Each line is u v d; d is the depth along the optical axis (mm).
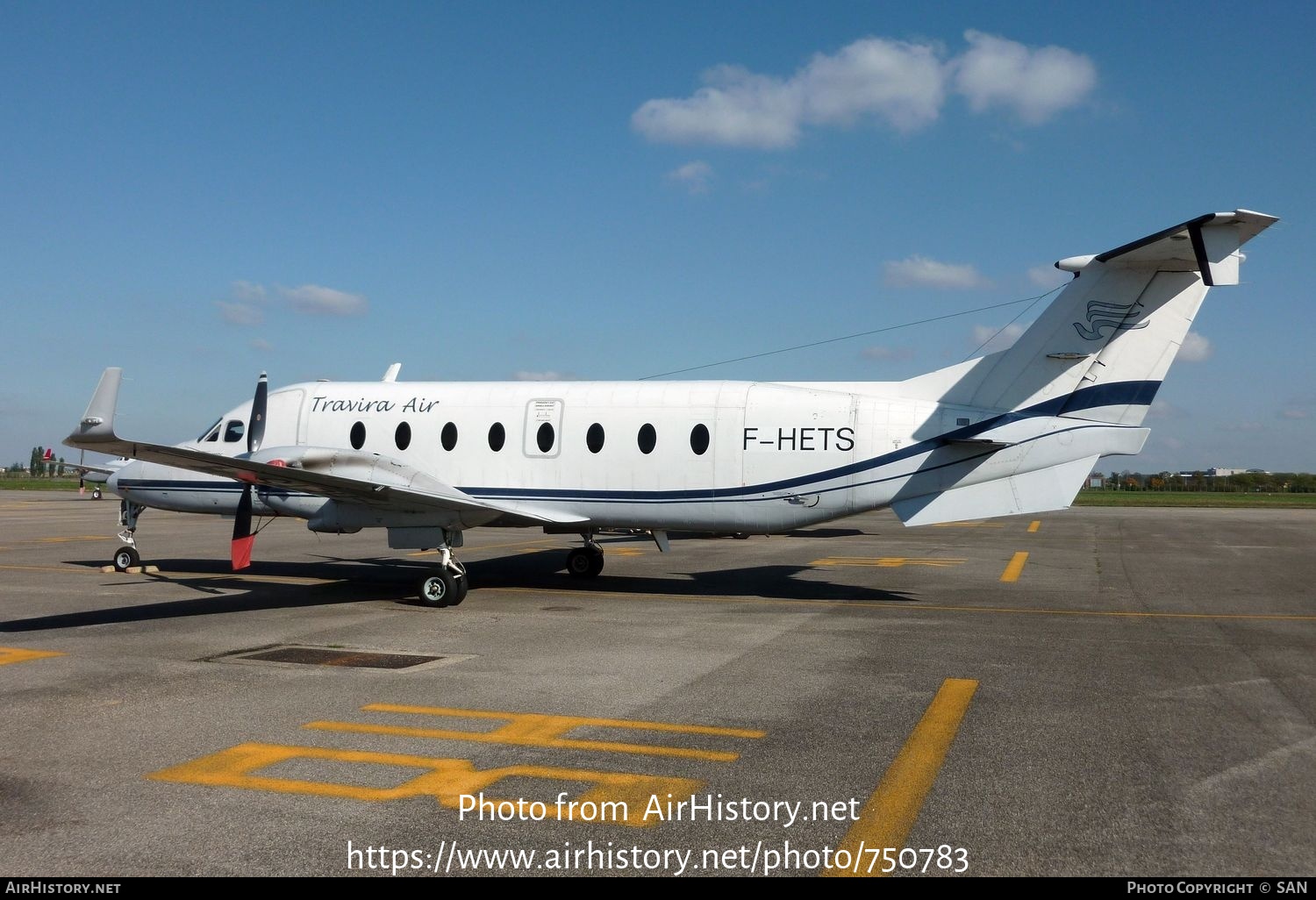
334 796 5348
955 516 13039
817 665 8984
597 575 16375
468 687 7996
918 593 14516
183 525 30281
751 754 6176
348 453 14680
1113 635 10773
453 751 6188
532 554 20594
